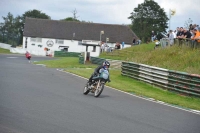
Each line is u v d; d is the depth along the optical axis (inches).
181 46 1498.5
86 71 1459.2
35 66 1652.3
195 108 754.8
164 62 1427.2
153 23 4662.9
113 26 4372.5
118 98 788.0
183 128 504.4
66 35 4291.3
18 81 959.6
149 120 543.8
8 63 1753.2
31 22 4392.2
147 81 1145.4
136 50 2217.0
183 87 949.2
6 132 397.1
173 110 687.7
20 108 553.9
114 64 1775.3
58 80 1072.2
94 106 633.6
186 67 1294.3
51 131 417.4
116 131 443.2
